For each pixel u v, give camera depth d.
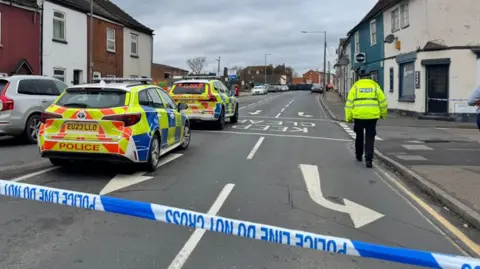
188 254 4.23
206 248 4.39
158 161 8.73
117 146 7.07
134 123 7.33
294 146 11.97
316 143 12.72
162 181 7.29
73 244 4.41
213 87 15.66
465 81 19.38
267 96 54.69
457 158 9.80
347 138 14.14
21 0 19.27
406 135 14.66
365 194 6.84
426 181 7.25
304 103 37.25
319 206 6.08
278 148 11.52
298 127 17.58
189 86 15.45
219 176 7.83
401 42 22.91
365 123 9.09
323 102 36.81
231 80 61.00
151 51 31.27
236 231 3.57
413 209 6.06
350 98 9.21
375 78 27.77
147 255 4.18
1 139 12.11
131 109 7.37
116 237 4.62
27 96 10.97
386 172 8.65
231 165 8.95
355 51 34.28
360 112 9.00
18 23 19.22
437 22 19.67
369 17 28.30
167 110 9.13
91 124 7.17
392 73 24.44
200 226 3.68
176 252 4.27
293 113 25.98
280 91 82.50
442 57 19.72
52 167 8.12
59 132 7.25
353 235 4.95
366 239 4.83
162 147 8.72
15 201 5.84
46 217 5.22
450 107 19.66
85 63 23.55
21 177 7.25
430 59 20.00
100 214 5.36
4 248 4.28
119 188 6.73
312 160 9.82
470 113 19.31
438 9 19.61
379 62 26.78
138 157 7.39
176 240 4.58
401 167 8.55
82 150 7.12
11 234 4.66
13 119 10.55
